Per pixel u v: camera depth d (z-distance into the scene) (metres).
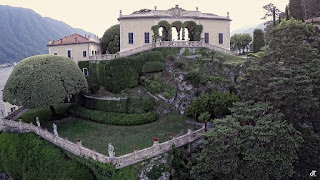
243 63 35.62
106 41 51.28
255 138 18.64
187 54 38.88
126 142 25.08
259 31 50.84
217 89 33.38
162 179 21.72
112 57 40.12
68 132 29.61
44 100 30.25
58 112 37.72
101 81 40.56
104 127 30.53
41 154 26.08
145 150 21.22
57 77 31.56
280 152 18.70
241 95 25.92
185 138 24.05
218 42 46.47
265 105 20.81
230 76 35.53
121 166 20.02
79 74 34.41
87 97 37.50
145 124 30.64
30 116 36.84
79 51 48.09
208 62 36.81
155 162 21.66
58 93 30.88
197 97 29.66
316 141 22.36
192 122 28.94
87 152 22.08
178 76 35.12
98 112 33.59
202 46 39.88
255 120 20.23
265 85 23.00
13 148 29.52
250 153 18.64
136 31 43.34
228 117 21.14
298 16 47.12
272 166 18.47
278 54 24.69
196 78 33.72
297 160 21.03
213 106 26.80
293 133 21.17
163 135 26.45
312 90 21.14
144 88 35.75
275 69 22.83
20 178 28.45
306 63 23.56
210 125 26.47
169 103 33.16
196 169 20.44
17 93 30.55
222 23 46.62
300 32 27.95
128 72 36.09
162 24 43.31
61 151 25.22
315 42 36.91
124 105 33.31
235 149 19.22
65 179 21.83
